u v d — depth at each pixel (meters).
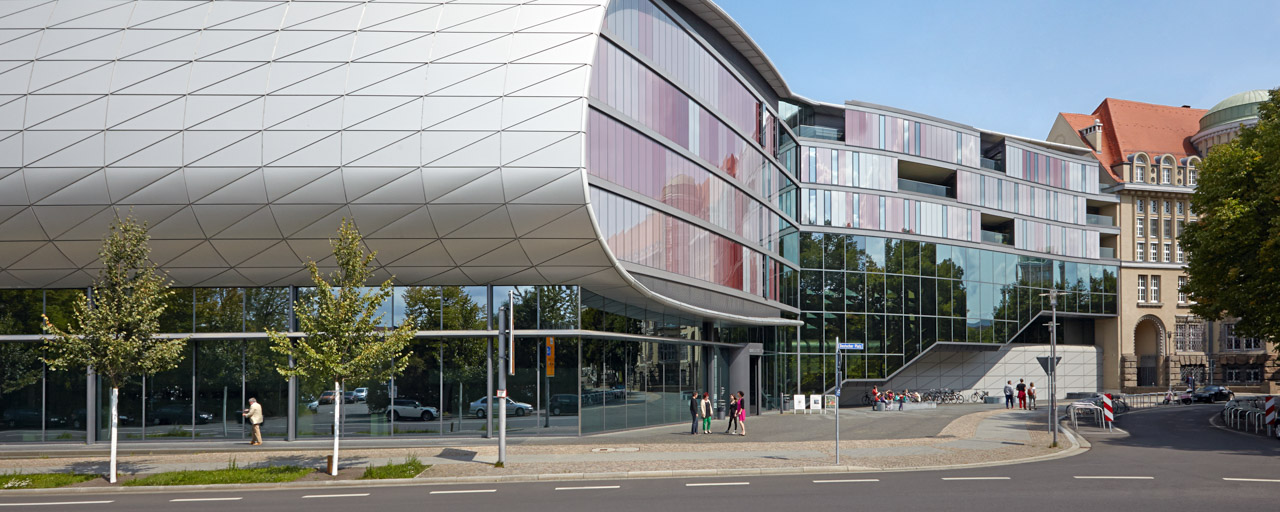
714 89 36.50
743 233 39.22
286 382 27.20
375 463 20.81
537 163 24.34
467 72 24.89
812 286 49.12
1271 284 28.39
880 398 46.34
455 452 23.00
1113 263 67.50
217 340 27.41
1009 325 58.56
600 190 26.56
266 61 24.94
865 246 51.19
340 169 24.28
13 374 27.34
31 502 16.22
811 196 49.72
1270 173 27.78
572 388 27.11
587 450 23.33
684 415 34.03
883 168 52.53
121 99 24.56
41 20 25.61
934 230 54.50
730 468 19.44
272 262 26.25
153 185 24.34
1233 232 28.89
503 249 25.80
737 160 38.72
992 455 22.00
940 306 54.25
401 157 24.33
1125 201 69.06
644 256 29.36
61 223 24.91
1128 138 72.06
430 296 27.30
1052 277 62.56
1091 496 14.98
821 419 36.28
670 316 32.97
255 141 24.31
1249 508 13.60
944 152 55.72
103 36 25.31
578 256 26.05
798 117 50.38
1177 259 70.25
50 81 24.69
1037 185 62.22
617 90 28.11
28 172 24.23
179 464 21.11
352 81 24.75
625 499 15.38
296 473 19.05
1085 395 63.84
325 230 25.16
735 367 39.25
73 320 27.52
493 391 27.16
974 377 61.03
